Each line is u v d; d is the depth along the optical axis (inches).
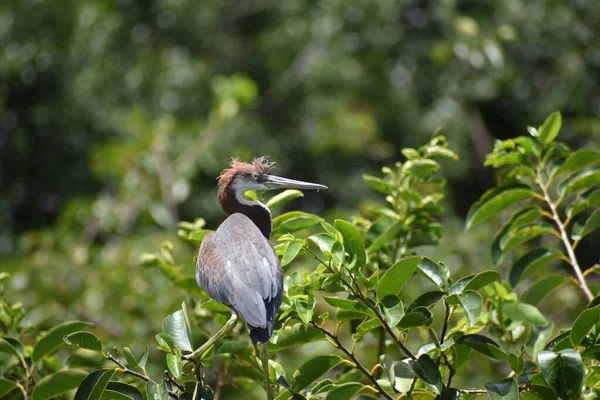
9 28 765.9
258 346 316.8
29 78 775.1
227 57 829.8
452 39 705.0
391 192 347.9
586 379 281.4
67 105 780.6
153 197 649.6
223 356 338.6
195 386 272.2
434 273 274.2
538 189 381.7
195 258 334.0
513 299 317.1
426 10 761.6
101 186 783.7
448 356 284.7
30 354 335.3
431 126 746.8
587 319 264.5
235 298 295.0
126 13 804.6
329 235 277.3
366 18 760.3
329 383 279.6
